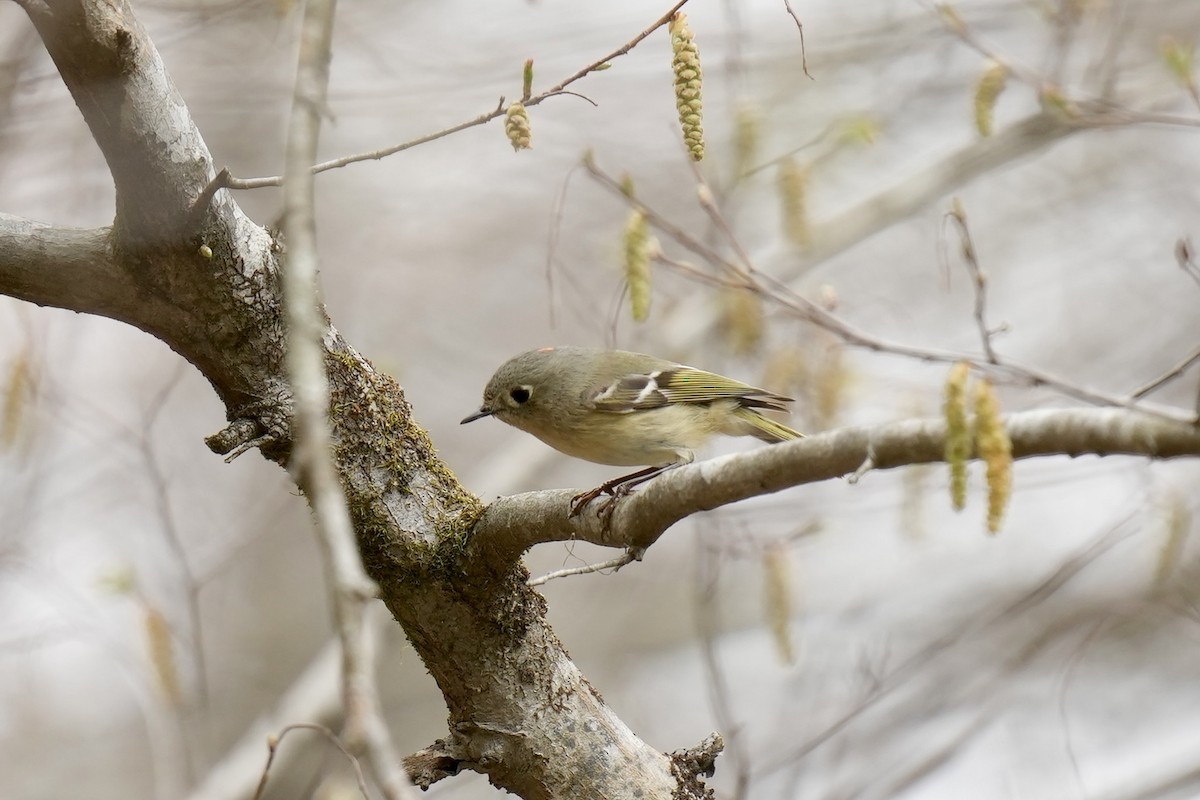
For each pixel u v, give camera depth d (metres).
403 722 15.39
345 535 3.75
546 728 6.26
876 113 15.29
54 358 13.01
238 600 16.09
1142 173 17.61
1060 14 12.84
